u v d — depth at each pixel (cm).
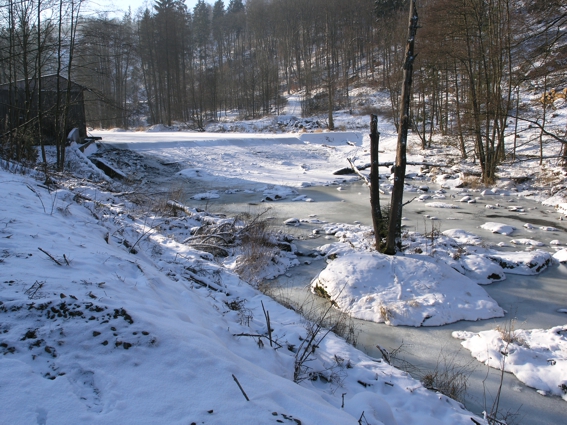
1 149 1406
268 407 277
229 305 619
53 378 266
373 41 5859
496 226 1355
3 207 648
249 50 7669
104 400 256
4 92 1983
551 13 980
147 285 466
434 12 2331
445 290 800
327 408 322
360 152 3203
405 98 852
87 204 973
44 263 438
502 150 2316
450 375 578
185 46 5388
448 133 3131
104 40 1758
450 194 2012
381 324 737
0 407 231
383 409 388
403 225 1423
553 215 1562
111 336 310
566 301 832
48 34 1631
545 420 495
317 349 535
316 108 4900
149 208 1368
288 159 2998
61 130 1988
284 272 1004
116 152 2550
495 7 2045
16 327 304
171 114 5331
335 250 1130
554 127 2542
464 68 2531
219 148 2983
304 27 6119
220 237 1087
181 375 290
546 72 1070
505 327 716
